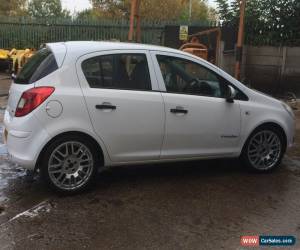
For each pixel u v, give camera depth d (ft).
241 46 44.14
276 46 48.44
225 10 51.96
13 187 18.67
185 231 14.98
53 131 17.10
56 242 14.07
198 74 19.81
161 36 55.11
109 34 62.85
